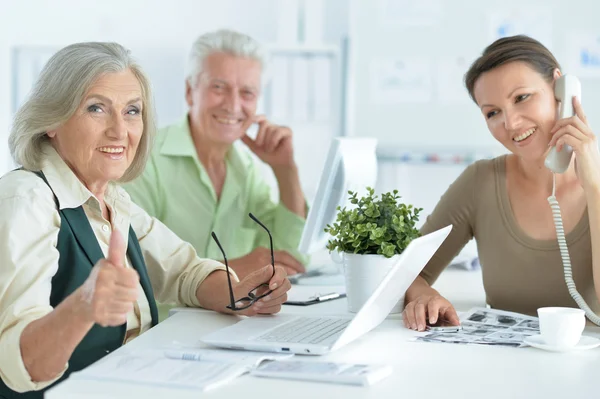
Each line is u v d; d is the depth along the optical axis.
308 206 3.02
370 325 1.65
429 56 4.52
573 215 2.06
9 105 4.49
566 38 4.47
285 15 4.53
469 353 1.54
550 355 1.53
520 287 2.10
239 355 1.48
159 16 4.57
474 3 4.48
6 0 4.50
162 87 4.59
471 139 4.52
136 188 2.85
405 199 4.54
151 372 1.34
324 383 1.32
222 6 4.56
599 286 1.95
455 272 2.71
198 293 2.03
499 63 2.02
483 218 2.19
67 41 4.55
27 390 1.46
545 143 2.03
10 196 1.64
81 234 1.73
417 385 1.32
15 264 1.55
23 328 1.43
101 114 1.79
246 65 2.97
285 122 4.44
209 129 2.96
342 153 2.21
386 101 4.54
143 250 2.09
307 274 2.56
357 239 1.88
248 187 3.03
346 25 4.53
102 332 1.71
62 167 1.78
